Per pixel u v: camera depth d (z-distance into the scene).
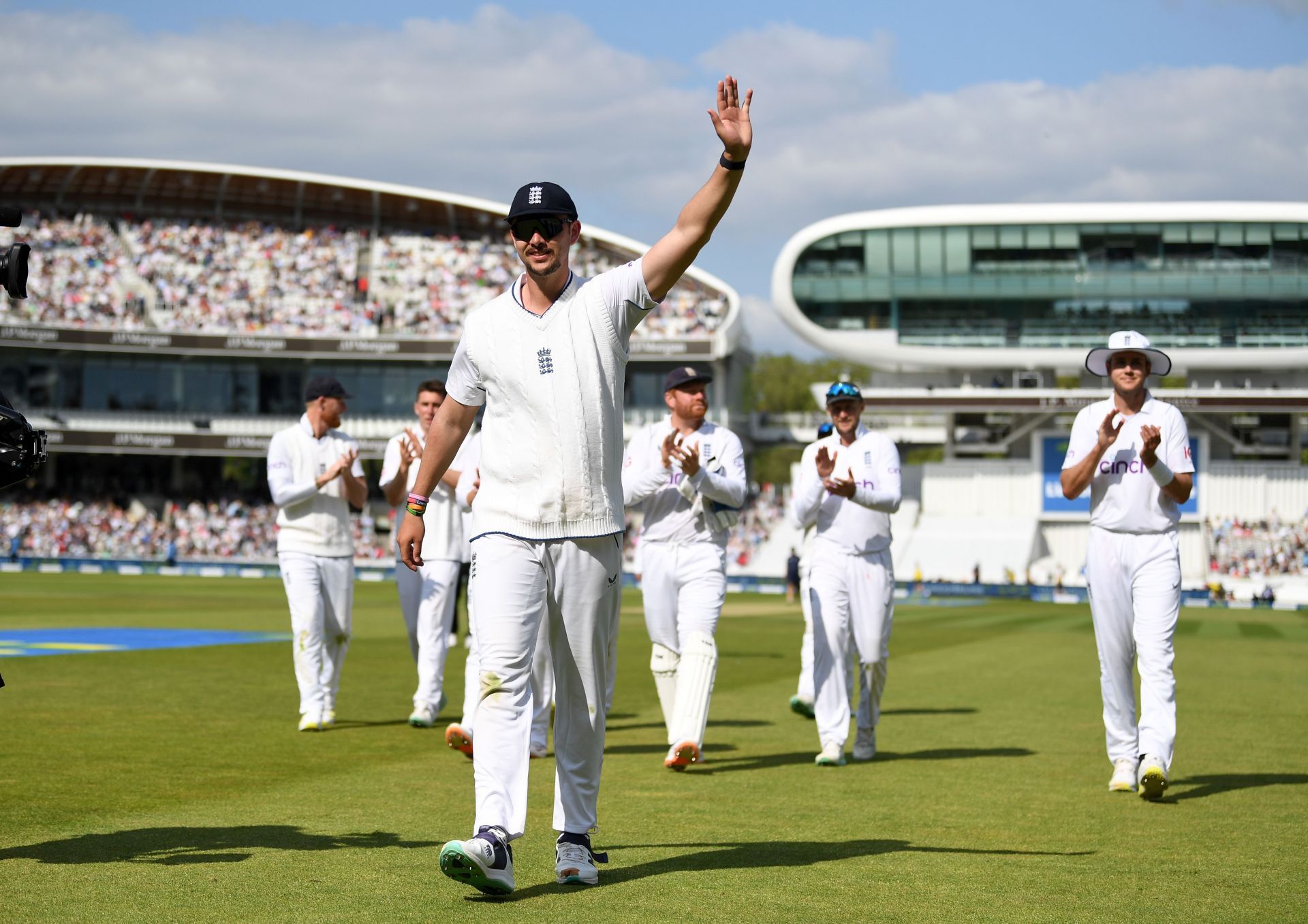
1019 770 7.63
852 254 55.66
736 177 4.37
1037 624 26.83
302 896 4.29
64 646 16.16
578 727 4.71
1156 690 6.89
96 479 59.38
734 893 4.45
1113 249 54.41
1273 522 52.62
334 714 9.79
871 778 7.30
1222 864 5.09
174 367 57.97
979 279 54.84
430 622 9.24
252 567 48.59
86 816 5.66
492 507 4.62
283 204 63.12
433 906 4.20
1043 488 54.84
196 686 11.63
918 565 50.00
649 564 7.95
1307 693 13.08
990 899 4.43
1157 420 7.20
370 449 58.34
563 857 4.61
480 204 62.00
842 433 8.27
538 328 4.58
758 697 12.12
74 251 58.47
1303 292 53.53
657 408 58.97
